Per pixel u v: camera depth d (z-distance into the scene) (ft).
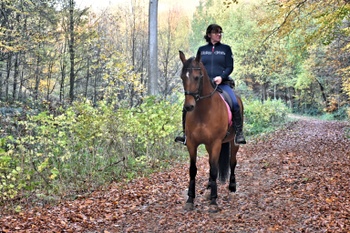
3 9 60.90
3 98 63.57
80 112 31.22
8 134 30.53
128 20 97.66
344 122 100.53
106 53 69.10
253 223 18.53
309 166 33.63
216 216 20.04
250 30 100.12
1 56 62.54
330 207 19.83
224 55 23.03
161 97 51.26
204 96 20.59
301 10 42.70
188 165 37.19
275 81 128.36
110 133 32.65
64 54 67.10
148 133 35.35
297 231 17.01
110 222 19.49
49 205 23.62
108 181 29.81
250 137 70.13
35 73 70.54
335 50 80.69
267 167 34.99
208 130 20.92
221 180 24.16
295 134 69.21
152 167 35.32
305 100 162.61
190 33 134.82
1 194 23.00
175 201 23.38
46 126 28.73
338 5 39.45
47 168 28.32
